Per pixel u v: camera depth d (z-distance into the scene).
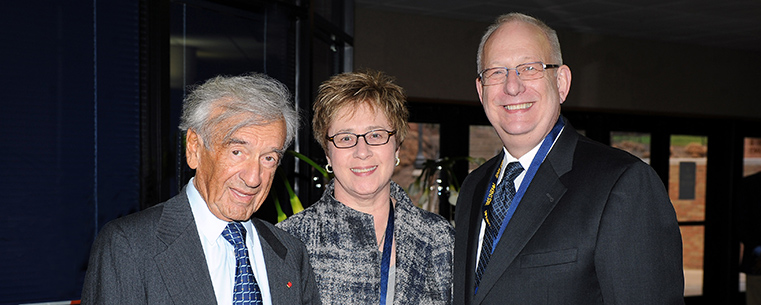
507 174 1.54
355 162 1.42
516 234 1.40
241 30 2.64
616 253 1.26
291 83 2.86
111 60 2.21
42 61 2.07
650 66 5.86
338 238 1.46
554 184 1.41
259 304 1.10
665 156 6.22
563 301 1.32
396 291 1.45
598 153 1.42
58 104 2.11
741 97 6.32
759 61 6.41
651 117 6.16
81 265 2.17
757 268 4.96
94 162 2.19
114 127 2.23
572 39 5.50
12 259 2.03
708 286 6.45
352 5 3.67
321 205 1.51
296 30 2.86
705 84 6.13
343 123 1.43
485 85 1.51
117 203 2.25
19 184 2.04
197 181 1.12
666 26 5.21
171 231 1.08
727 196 6.43
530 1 4.46
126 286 1.01
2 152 2.00
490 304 1.40
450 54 5.10
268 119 1.07
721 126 6.45
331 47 3.44
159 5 2.28
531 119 1.45
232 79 1.11
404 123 1.50
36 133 2.06
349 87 1.44
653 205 1.28
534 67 1.45
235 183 1.07
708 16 4.81
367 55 4.80
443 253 1.57
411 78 4.96
